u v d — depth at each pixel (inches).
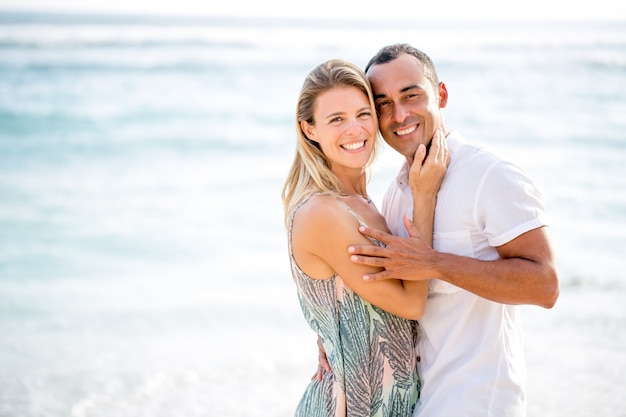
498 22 4847.4
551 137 729.6
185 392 246.8
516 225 108.2
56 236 447.8
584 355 257.0
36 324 312.2
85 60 1290.6
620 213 462.0
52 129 785.6
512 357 114.6
